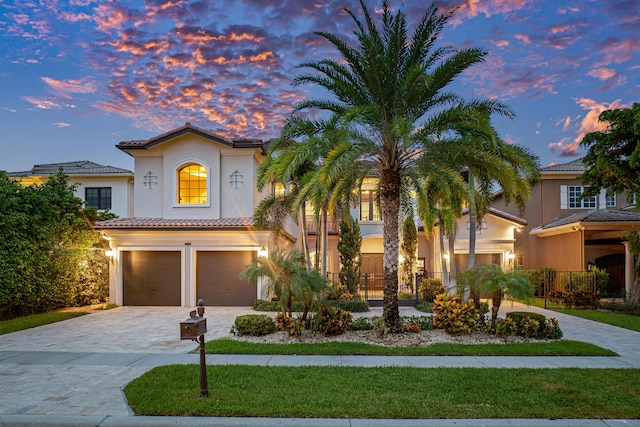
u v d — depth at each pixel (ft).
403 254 67.87
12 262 45.39
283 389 20.56
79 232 56.59
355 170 38.88
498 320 35.76
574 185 79.82
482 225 71.46
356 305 52.54
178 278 57.06
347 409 17.90
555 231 72.43
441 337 34.06
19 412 18.28
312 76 35.65
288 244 69.87
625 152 53.78
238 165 60.70
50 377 23.71
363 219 79.51
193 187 61.21
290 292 34.58
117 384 22.30
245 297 56.29
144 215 60.64
